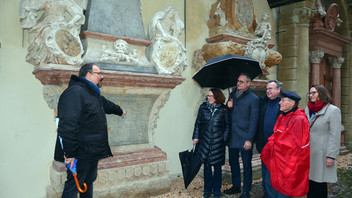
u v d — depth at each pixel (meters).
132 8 3.57
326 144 2.66
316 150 2.68
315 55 6.78
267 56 4.88
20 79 3.12
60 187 2.94
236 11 4.95
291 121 2.25
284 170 2.19
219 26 4.66
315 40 6.76
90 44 3.17
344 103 7.80
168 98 3.94
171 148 4.36
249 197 3.25
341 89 7.90
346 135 7.66
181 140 4.48
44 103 3.26
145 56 3.69
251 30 5.35
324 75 7.75
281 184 2.20
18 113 3.10
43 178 3.25
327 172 2.64
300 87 6.07
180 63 3.77
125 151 3.46
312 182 2.73
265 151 2.43
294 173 2.14
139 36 3.57
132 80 3.27
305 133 2.17
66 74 2.85
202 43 4.73
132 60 3.35
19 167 3.11
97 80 2.47
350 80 7.83
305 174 2.17
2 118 3.01
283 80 6.21
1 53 3.01
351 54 7.88
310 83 7.04
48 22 2.90
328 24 7.03
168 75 3.60
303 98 6.05
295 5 6.01
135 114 3.59
